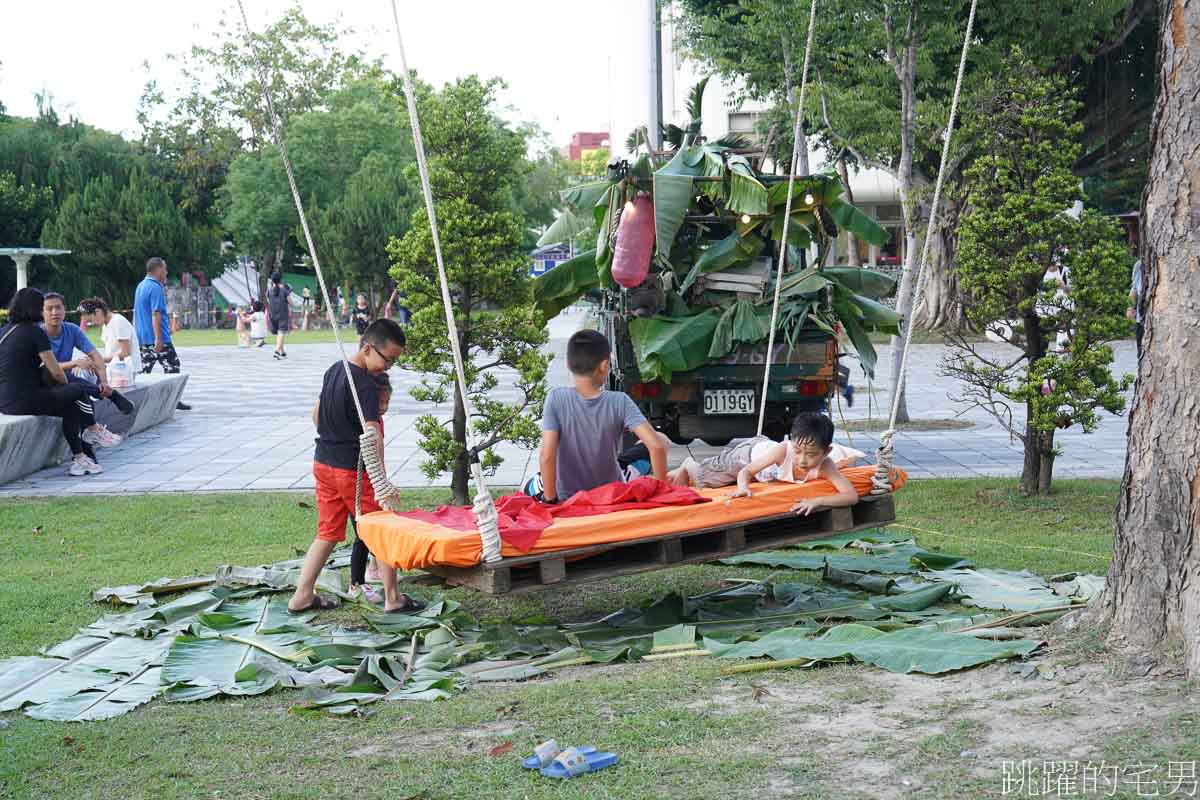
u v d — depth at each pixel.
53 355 12.40
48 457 12.93
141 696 5.20
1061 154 9.65
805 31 15.72
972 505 9.99
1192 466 4.66
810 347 11.37
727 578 7.65
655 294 11.55
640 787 3.83
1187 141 4.76
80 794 4.04
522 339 9.96
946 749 4.01
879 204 41.78
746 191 11.09
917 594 6.59
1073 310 9.67
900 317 12.05
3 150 54.78
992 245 9.91
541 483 6.71
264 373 25.91
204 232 60.44
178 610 6.77
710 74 21.78
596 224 11.78
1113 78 26.42
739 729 4.34
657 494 6.25
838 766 3.93
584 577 5.74
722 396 11.42
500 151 9.95
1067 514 9.52
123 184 54.84
